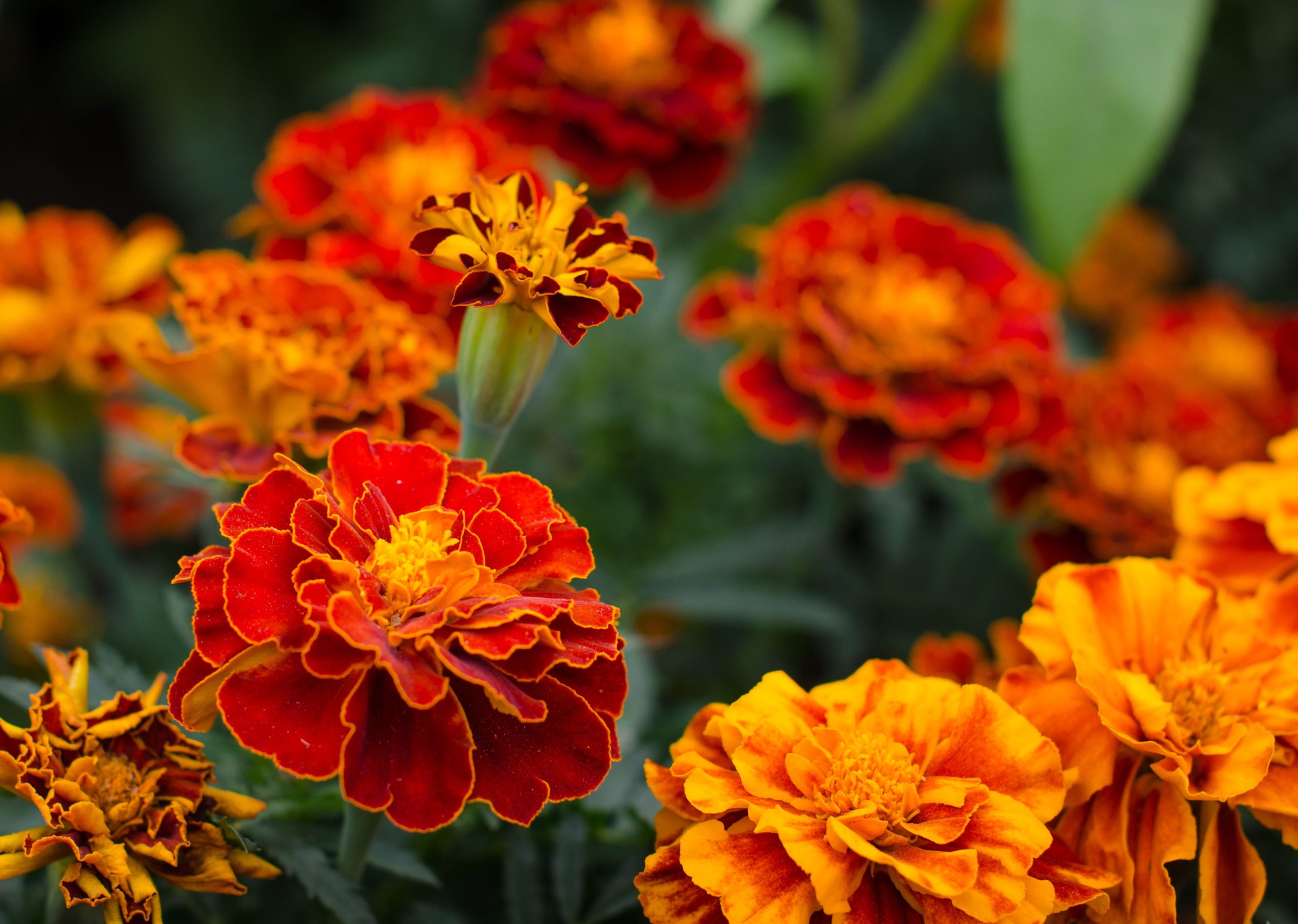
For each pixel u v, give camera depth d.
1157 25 0.51
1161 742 0.40
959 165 0.82
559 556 0.40
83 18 1.25
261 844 0.40
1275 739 0.40
